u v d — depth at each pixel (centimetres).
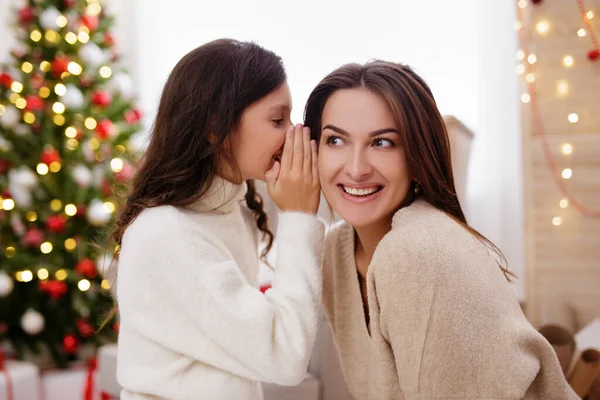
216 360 106
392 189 108
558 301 271
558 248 271
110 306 293
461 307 94
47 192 285
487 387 94
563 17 267
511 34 297
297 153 113
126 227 116
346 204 109
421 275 96
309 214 114
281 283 109
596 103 264
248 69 115
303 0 335
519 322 98
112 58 309
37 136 285
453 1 311
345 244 126
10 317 289
